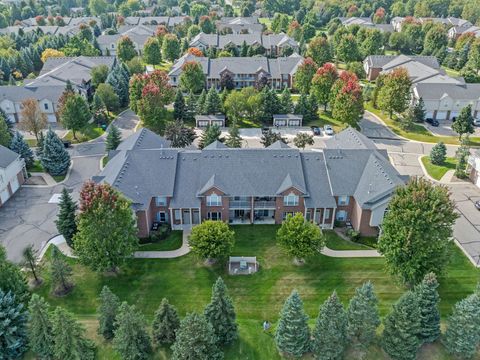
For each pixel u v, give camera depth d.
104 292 36.06
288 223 46.22
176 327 36.00
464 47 136.50
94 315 41.03
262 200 54.56
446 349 36.22
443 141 82.94
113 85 99.75
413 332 33.62
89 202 41.81
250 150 56.16
